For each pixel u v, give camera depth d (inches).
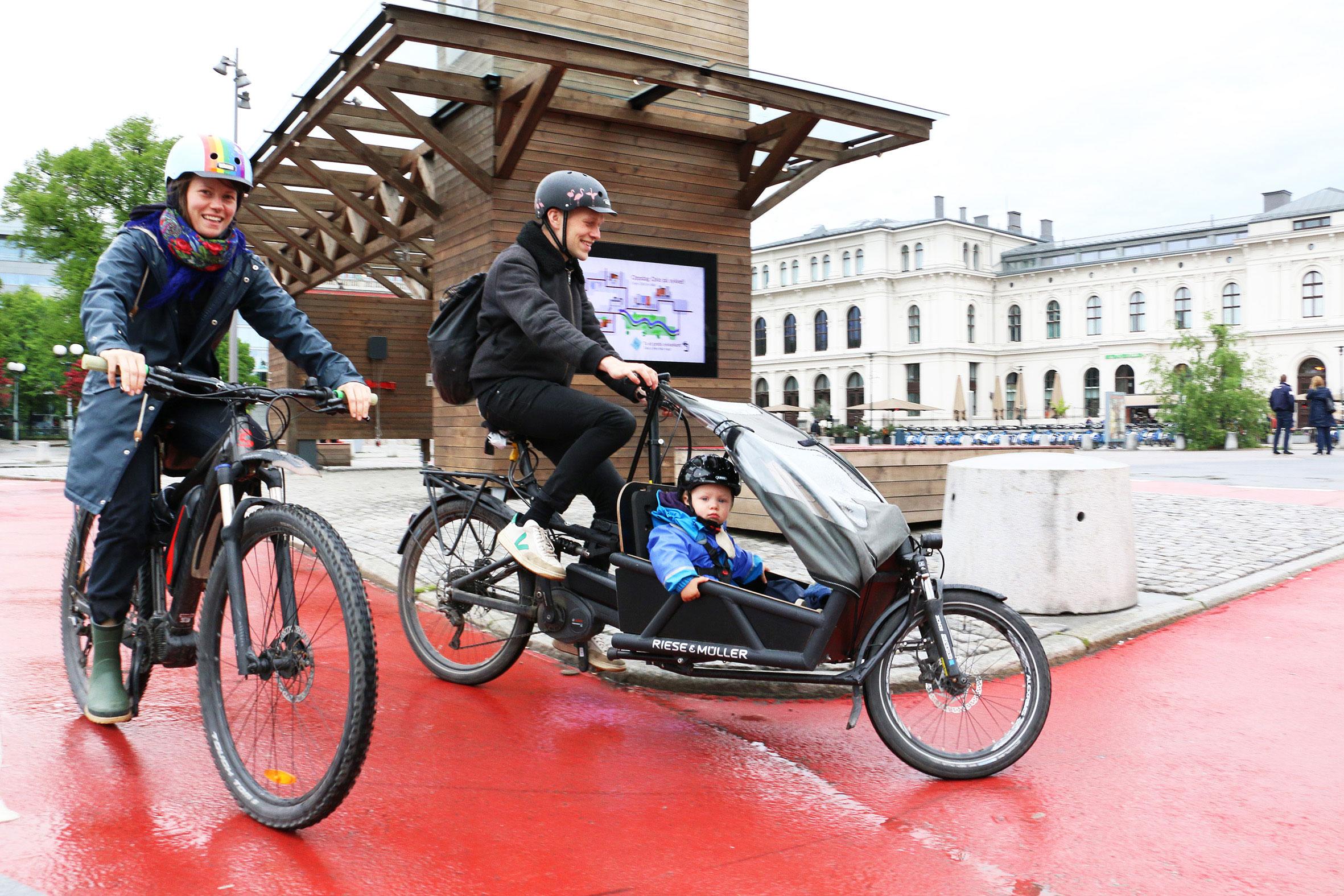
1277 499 446.0
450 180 473.7
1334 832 105.3
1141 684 165.2
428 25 341.7
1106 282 2635.3
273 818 99.3
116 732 129.4
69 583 142.1
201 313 119.5
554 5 441.4
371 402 112.6
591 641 145.5
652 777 120.1
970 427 2178.9
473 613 161.5
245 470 108.7
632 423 137.9
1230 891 91.7
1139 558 281.7
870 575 116.6
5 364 2349.9
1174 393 1327.5
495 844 99.6
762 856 98.0
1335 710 150.4
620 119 454.3
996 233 2871.6
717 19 487.8
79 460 113.3
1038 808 111.7
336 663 97.1
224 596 108.0
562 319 135.9
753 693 156.5
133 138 1692.9
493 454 156.1
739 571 135.0
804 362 2923.2
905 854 98.8
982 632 126.0
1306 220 2308.1
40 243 1684.3
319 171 485.4
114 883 88.3
